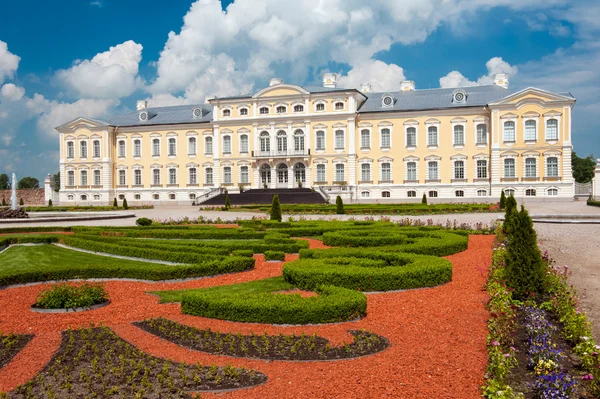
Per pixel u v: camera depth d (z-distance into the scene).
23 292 15.80
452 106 69.75
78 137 84.69
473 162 69.19
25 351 10.39
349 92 72.62
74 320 12.59
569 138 64.56
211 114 83.94
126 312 13.23
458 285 15.70
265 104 76.62
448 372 8.85
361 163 73.81
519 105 66.12
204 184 80.62
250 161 77.38
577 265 18.14
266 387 8.45
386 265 17.62
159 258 20.84
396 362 9.34
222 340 10.71
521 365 9.16
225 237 27.98
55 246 25.33
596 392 7.82
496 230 27.78
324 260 17.23
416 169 71.62
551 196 65.38
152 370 9.23
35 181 153.00
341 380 8.64
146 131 83.12
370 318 12.28
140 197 83.69
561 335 10.62
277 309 11.82
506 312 11.23
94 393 8.27
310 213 47.44
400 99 75.31
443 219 39.22
